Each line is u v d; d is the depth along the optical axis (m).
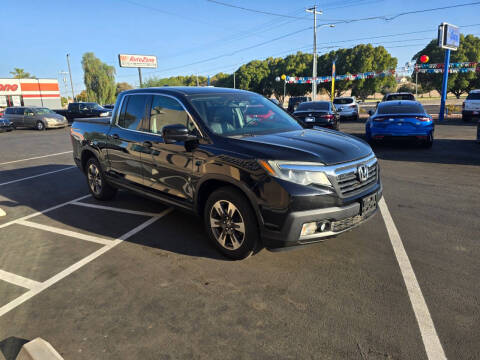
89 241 4.19
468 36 58.66
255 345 2.37
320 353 2.28
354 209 3.16
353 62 64.00
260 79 78.25
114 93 79.44
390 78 65.62
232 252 3.50
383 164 8.20
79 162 5.91
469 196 5.55
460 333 2.42
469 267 3.33
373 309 2.72
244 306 2.80
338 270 3.33
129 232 4.42
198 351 2.33
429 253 3.64
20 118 23.05
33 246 4.10
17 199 6.16
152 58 64.50
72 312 2.79
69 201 5.89
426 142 10.32
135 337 2.48
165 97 4.16
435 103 48.16
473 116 18.36
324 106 13.29
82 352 2.34
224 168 3.30
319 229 3.05
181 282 3.19
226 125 3.76
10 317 2.75
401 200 5.43
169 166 3.93
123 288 3.12
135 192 4.66
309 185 2.97
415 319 2.58
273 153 3.09
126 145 4.60
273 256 3.65
